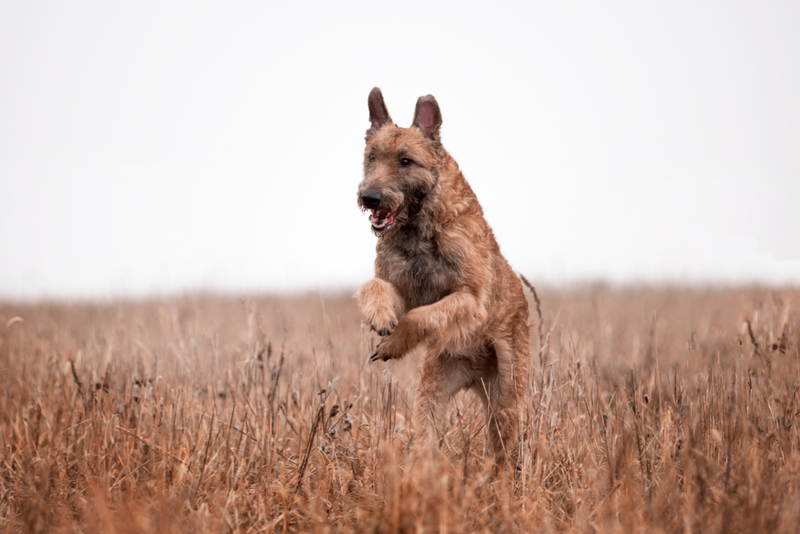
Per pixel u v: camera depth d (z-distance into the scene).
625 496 7.30
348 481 8.68
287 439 10.09
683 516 6.82
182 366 12.63
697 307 21.50
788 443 8.54
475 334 10.85
